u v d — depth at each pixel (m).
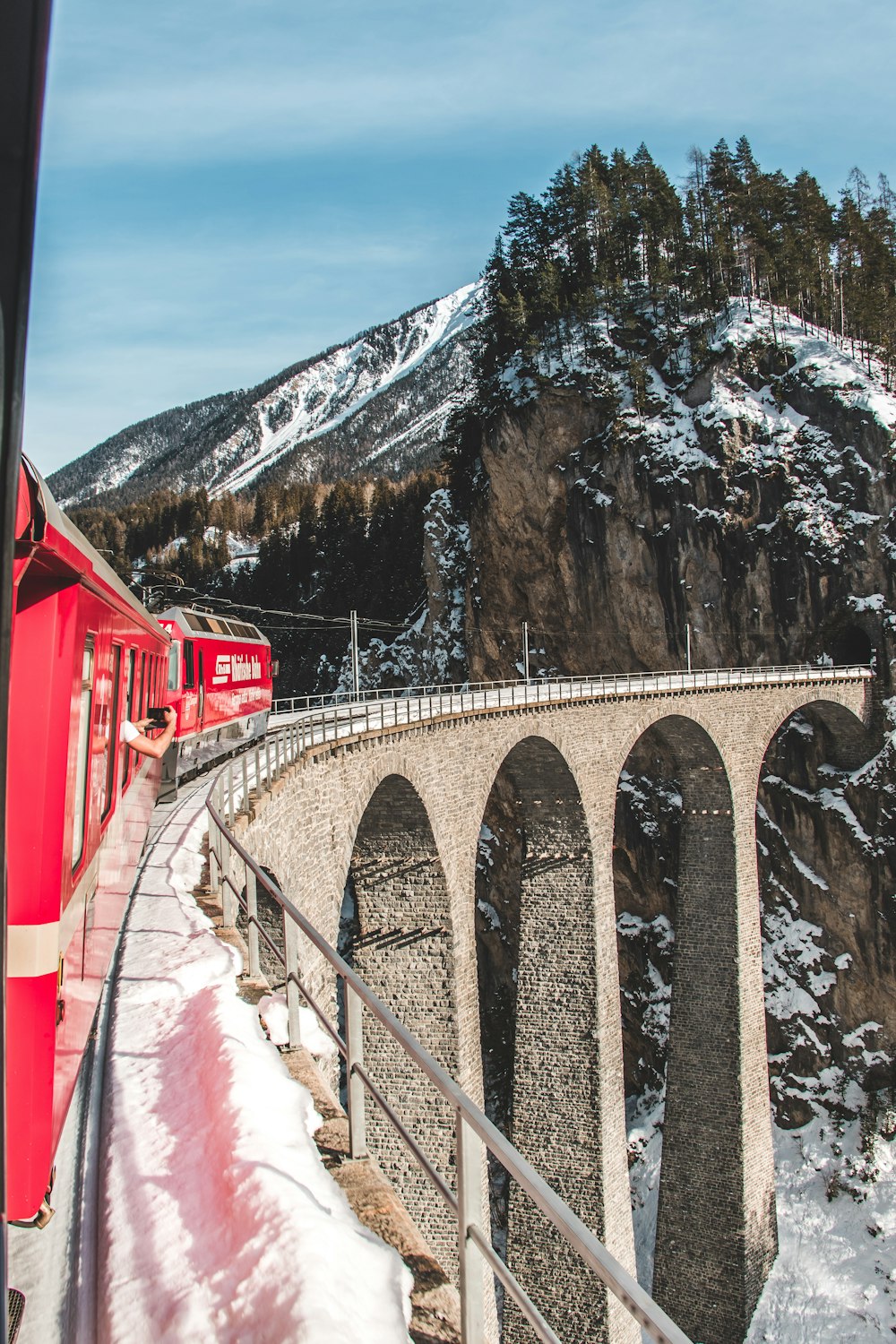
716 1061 51.12
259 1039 8.70
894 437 69.00
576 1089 42.09
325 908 25.08
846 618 68.38
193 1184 6.47
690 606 75.25
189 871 17.14
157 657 17.45
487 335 96.12
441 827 32.97
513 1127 43.03
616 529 78.56
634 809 69.50
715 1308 48.59
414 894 33.31
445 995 33.12
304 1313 4.61
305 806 23.75
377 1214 6.23
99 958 8.64
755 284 95.25
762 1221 49.88
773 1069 62.31
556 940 43.16
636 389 80.38
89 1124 7.91
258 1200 5.75
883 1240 50.75
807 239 95.38
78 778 7.15
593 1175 41.09
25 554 5.23
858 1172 54.69
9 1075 5.70
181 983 10.64
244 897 15.24
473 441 91.38
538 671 85.06
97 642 8.02
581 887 42.88
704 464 74.81
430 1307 5.40
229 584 167.25
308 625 139.25
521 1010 43.47
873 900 61.75
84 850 7.55
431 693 94.38
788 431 74.19
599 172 101.94
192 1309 5.13
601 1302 39.44
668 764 68.62
